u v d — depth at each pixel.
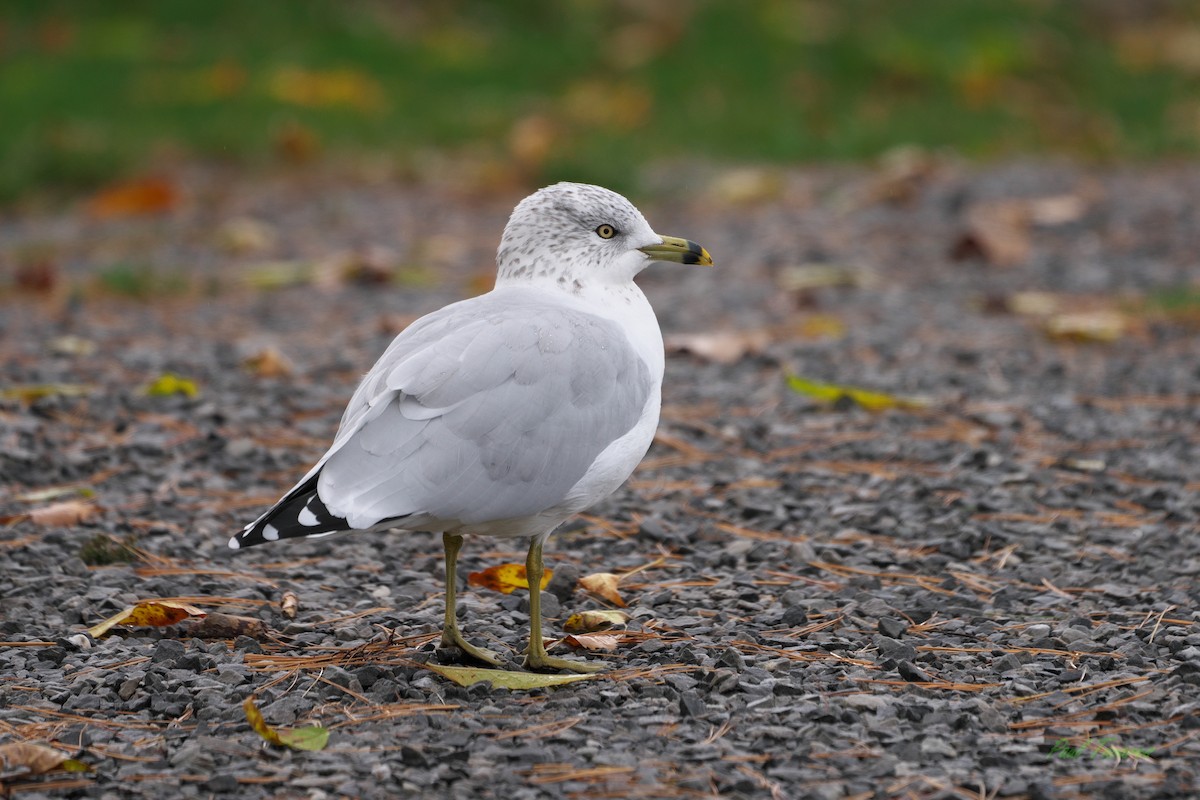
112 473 10.98
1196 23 35.50
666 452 11.70
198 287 17.75
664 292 17.36
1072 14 35.12
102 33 30.72
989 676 7.50
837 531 9.98
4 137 24.83
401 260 19.03
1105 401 12.94
